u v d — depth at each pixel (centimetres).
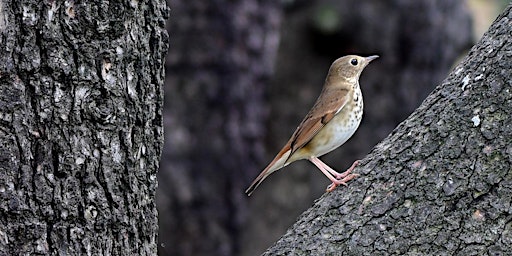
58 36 732
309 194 2141
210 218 1877
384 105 2083
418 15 2056
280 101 2181
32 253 741
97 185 766
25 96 729
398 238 783
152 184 821
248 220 2114
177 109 1848
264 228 2114
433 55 2086
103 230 772
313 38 2153
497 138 769
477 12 2483
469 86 800
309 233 830
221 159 1875
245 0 1852
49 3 726
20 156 732
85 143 755
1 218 733
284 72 2178
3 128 727
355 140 2098
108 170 770
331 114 1214
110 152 770
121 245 789
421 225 778
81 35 742
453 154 784
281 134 2180
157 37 807
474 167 771
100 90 757
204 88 1852
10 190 730
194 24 1830
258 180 1209
